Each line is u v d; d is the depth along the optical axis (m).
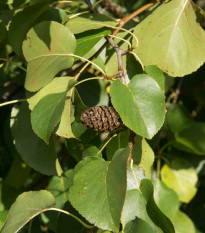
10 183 0.50
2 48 0.50
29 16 0.42
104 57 0.44
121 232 0.35
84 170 0.35
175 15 0.41
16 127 0.43
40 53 0.39
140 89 0.36
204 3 0.70
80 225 0.41
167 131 0.56
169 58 0.41
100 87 0.47
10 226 0.36
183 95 0.62
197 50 0.41
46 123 0.36
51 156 0.43
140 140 0.40
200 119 0.63
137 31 0.42
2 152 0.57
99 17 0.43
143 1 0.62
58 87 0.39
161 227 0.35
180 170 0.54
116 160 0.34
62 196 0.44
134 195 0.36
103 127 0.36
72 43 0.39
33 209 0.37
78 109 0.39
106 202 0.34
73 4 0.52
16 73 0.54
